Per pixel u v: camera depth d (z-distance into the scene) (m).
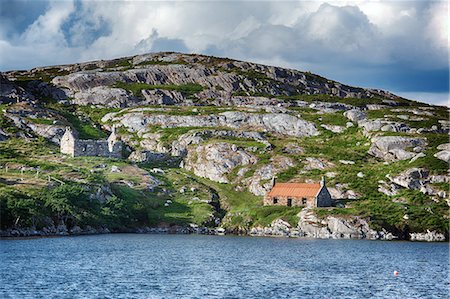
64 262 142.12
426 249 197.50
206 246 192.00
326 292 117.62
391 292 119.50
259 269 145.00
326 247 197.12
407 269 152.38
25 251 157.25
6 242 173.38
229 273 137.25
